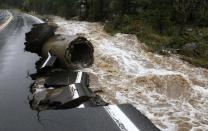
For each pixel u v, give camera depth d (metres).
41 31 14.17
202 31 23.47
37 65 13.04
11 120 7.32
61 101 8.10
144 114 8.45
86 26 32.72
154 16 28.34
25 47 17.36
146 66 14.38
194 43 20.70
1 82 10.61
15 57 14.91
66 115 7.55
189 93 10.71
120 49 17.39
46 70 11.55
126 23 28.92
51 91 8.91
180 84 11.16
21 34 24.94
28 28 30.45
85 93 8.65
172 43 21.61
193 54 19.61
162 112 8.79
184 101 10.04
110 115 7.55
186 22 28.34
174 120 8.29
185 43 21.22
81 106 8.19
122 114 7.62
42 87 9.94
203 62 17.42
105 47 17.56
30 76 11.42
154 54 18.16
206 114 9.09
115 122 7.14
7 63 13.62
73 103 8.20
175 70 14.73
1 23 39.66
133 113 7.71
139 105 9.08
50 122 7.17
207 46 20.17
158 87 10.77
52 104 8.11
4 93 9.38
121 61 14.43
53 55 12.44
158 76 11.50
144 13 29.52
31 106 8.24
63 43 12.02
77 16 57.59
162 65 15.32
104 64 13.35
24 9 109.88
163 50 19.86
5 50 17.05
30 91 9.59
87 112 7.73
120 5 35.59
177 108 9.27
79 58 12.91
